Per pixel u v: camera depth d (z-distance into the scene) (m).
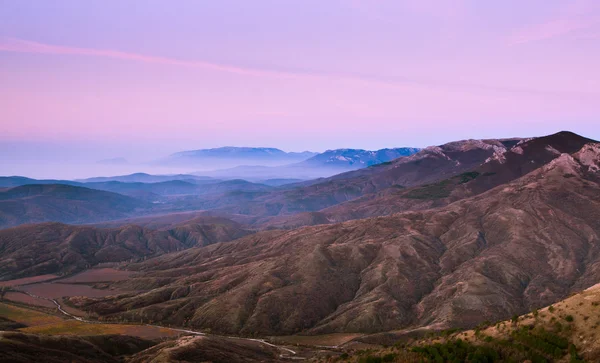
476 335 74.88
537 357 63.19
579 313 67.06
